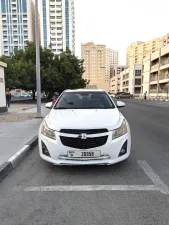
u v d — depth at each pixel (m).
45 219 2.84
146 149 6.03
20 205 3.20
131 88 81.56
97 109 5.17
